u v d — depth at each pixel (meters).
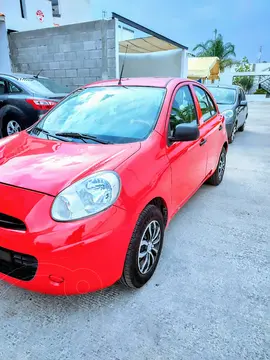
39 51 9.27
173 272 2.44
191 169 3.02
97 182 1.87
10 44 9.66
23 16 11.02
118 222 1.85
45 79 6.56
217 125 4.02
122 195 1.91
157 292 2.22
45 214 1.74
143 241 2.18
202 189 4.42
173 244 2.87
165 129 2.54
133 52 12.26
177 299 2.15
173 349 1.75
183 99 3.12
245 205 3.85
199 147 3.21
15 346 1.76
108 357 1.70
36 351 1.73
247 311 2.05
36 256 1.72
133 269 2.08
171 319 1.97
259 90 28.77
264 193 4.29
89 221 1.75
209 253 2.73
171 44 10.50
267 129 10.55
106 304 2.10
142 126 2.54
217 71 19.92
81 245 1.72
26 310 2.03
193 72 16.70
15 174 1.99
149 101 2.77
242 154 6.73
